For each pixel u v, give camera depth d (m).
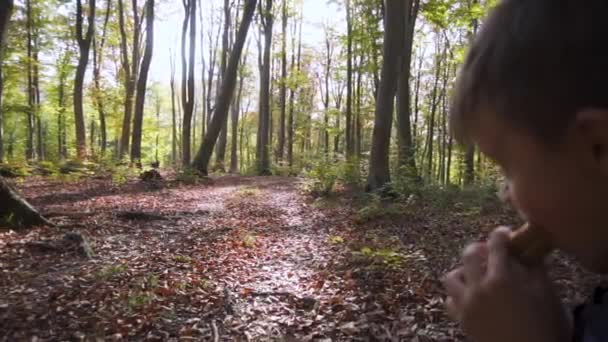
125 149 24.06
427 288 4.42
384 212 8.54
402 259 5.32
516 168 0.33
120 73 30.69
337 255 6.09
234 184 16.67
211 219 9.24
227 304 4.32
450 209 8.80
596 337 0.36
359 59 25.86
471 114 0.35
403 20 11.05
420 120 30.36
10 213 7.05
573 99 0.30
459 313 0.40
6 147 31.66
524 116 0.31
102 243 6.53
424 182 11.41
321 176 12.82
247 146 45.16
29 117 27.42
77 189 13.00
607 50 0.29
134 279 4.89
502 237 0.39
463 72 0.36
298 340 3.66
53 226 7.29
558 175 0.31
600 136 0.29
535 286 0.38
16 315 3.83
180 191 13.92
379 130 11.16
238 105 35.38
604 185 0.30
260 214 9.98
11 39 23.84
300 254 6.35
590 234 0.31
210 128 17.75
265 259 6.13
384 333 3.63
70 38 25.98
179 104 46.62
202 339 3.65
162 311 4.06
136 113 20.28
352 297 4.42
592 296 0.39
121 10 25.27
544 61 0.30
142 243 6.80
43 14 23.97
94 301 4.20
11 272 4.91
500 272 0.37
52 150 31.61
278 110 36.09
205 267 5.63
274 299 4.50
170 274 5.20
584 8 0.30
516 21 0.32
